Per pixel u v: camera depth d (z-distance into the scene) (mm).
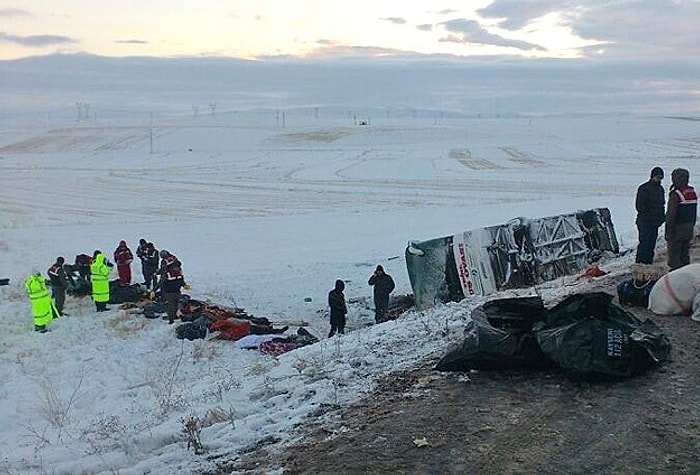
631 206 34969
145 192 52031
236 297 19469
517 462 5070
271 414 6574
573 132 146250
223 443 5895
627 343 6562
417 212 37156
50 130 163125
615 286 10812
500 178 56938
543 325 6887
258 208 41750
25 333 16406
